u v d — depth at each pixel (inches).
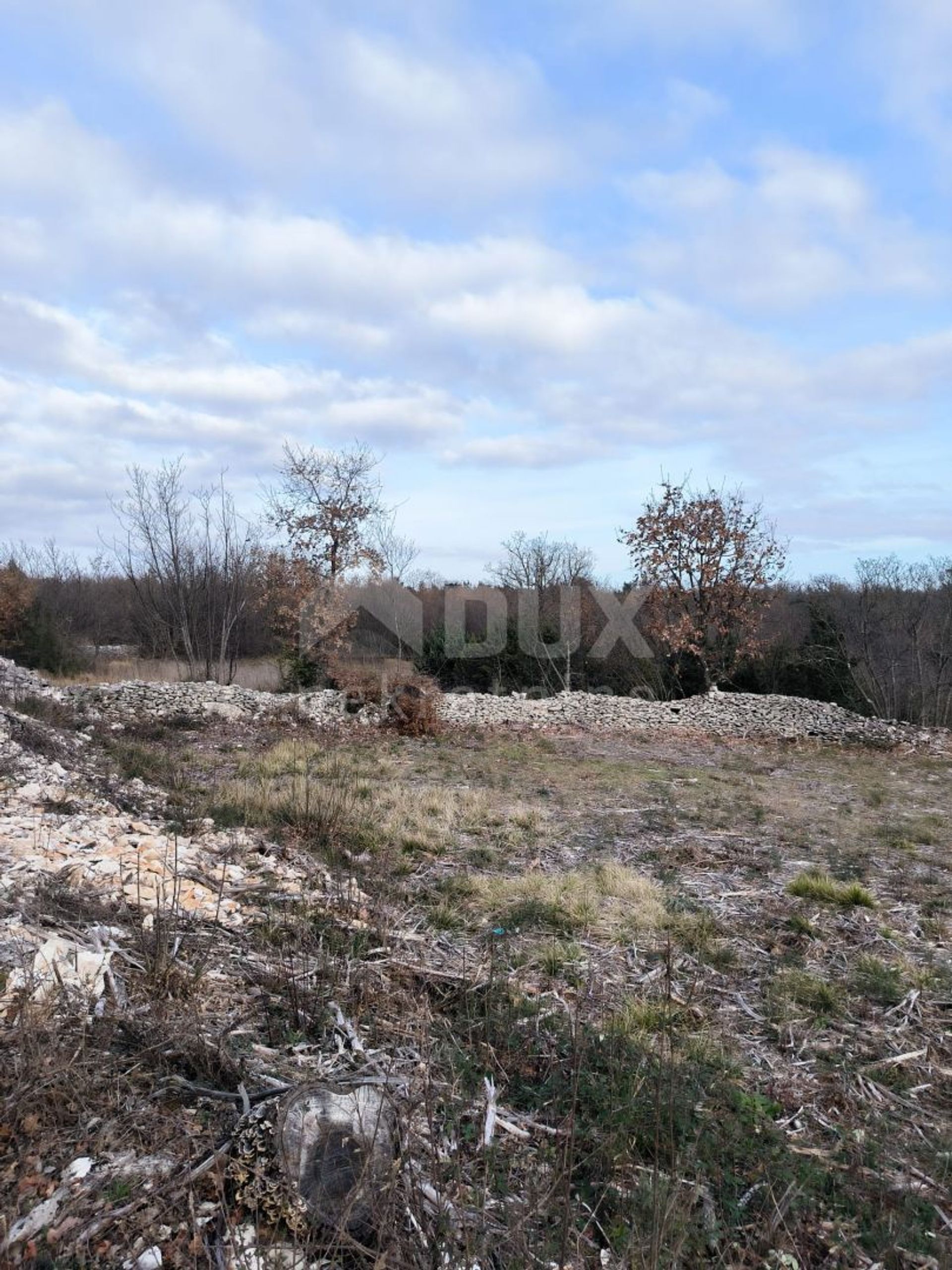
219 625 837.8
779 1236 100.3
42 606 941.8
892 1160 118.8
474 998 156.4
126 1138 105.2
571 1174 106.3
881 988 173.8
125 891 187.5
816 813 345.7
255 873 223.1
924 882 249.3
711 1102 128.6
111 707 551.8
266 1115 108.5
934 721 623.2
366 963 169.9
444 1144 111.4
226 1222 93.0
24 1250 87.0
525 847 278.2
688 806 352.5
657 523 685.9
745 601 684.1
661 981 175.6
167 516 814.5
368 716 578.9
